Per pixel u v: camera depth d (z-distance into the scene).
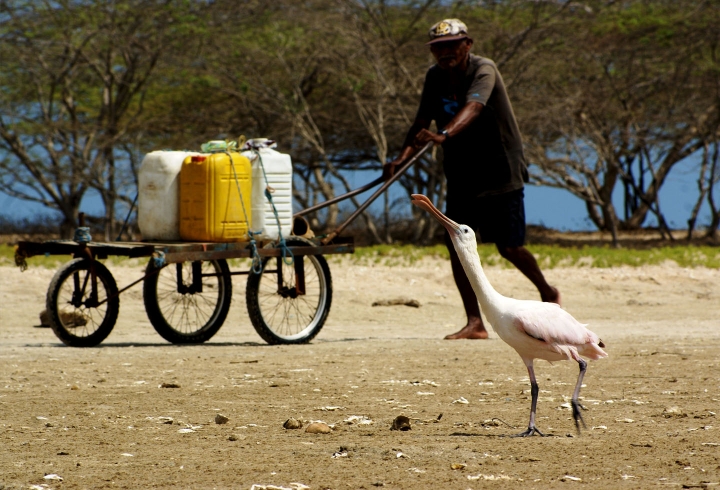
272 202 19.05
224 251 18.31
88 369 15.20
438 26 19.94
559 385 13.57
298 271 19.73
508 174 20.03
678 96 54.94
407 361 16.36
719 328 23.12
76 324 21.56
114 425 10.57
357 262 33.62
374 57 49.25
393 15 53.56
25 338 20.95
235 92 52.09
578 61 53.25
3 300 25.89
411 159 19.88
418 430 10.22
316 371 15.05
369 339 20.75
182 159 18.72
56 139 53.09
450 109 20.27
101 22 49.44
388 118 52.91
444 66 19.97
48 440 9.73
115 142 51.53
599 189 54.00
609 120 54.41
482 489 7.61
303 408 11.69
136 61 50.72
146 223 18.94
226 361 16.30
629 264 35.03
